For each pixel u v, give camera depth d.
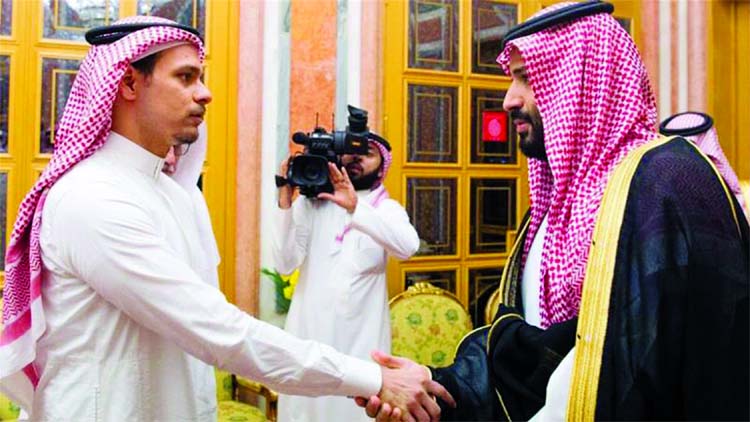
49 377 1.49
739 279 1.04
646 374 1.03
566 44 1.38
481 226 3.67
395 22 3.44
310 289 2.69
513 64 1.47
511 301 1.55
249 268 3.21
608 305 1.10
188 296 1.44
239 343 1.46
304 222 2.72
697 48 4.10
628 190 1.15
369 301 2.67
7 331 1.50
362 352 2.62
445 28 3.56
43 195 1.50
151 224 1.48
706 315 1.03
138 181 1.55
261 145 3.23
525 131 1.48
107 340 1.46
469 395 1.50
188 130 1.57
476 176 3.65
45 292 1.50
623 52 1.36
